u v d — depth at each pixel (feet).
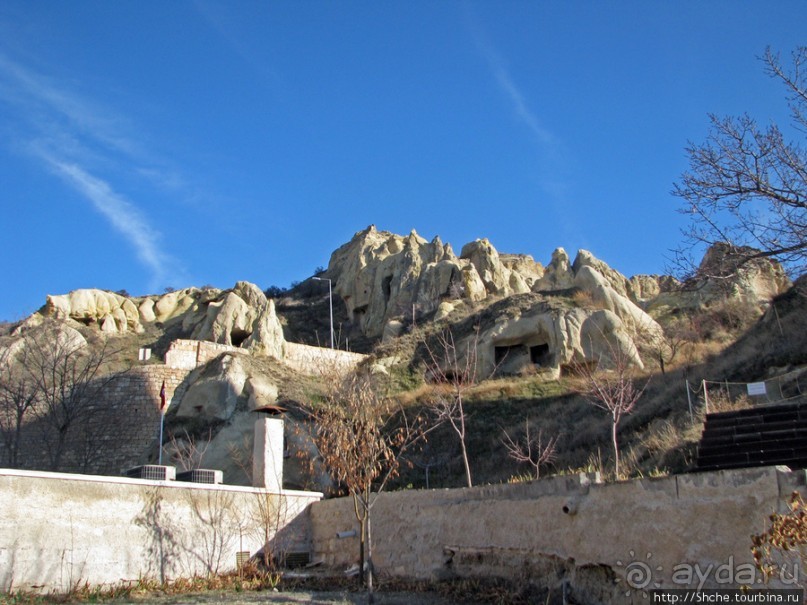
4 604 36.50
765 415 52.95
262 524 48.62
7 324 166.91
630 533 31.60
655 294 189.47
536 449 81.71
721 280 47.11
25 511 39.78
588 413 90.07
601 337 118.62
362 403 52.21
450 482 80.38
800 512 23.98
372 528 45.47
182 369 118.01
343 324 214.69
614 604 31.48
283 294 259.19
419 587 40.40
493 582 37.45
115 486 43.52
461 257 201.46
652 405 81.25
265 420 52.70
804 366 74.74
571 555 34.09
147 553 43.55
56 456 99.96
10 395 110.01
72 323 171.32
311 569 48.21
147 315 199.11
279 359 131.64
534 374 116.88
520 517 37.42
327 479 83.97
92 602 38.24
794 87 48.06
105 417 109.81
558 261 188.65
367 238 241.55
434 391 108.88
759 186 46.85
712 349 109.09
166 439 104.53
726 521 28.50
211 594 41.11
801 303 92.94
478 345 127.13
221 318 154.20
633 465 61.21
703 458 51.31
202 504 46.70
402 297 192.65
